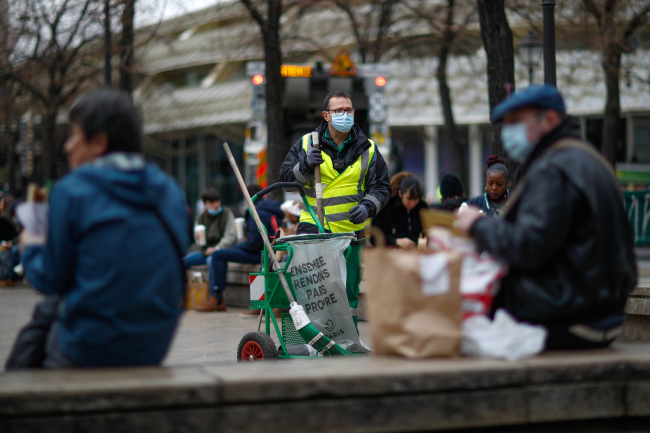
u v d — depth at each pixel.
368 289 3.07
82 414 2.43
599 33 14.34
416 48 22.67
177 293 2.89
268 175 11.95
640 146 32.81
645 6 14.30
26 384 2.45
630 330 5.83
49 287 2.72
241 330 7.68
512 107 3.03
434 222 3.10
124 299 2.68
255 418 2.57
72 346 2.71
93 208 2.66
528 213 2.86
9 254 14.46
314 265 4.70
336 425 2.64
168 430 2.49
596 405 2.88
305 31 23.33
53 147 21.25
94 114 2.76
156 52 41.97
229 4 14.49
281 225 9.19
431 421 2.73
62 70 19.83
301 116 12.48
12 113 24.80
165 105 40.88
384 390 2.68
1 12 17.62
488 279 2.99
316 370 2.72
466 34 17.19
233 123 37.41
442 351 2.90
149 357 2.81
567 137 3.02
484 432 2.88
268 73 11.94
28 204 2.84
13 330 7.74
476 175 35.22
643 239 13.72
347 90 12.68
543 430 2.91
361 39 18.67
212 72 41.25
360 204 5.16
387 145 13.01
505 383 2.79
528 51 12.98
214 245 10.62
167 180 2.92
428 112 33.31
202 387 2.52
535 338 2.92
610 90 15.25
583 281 2.90
